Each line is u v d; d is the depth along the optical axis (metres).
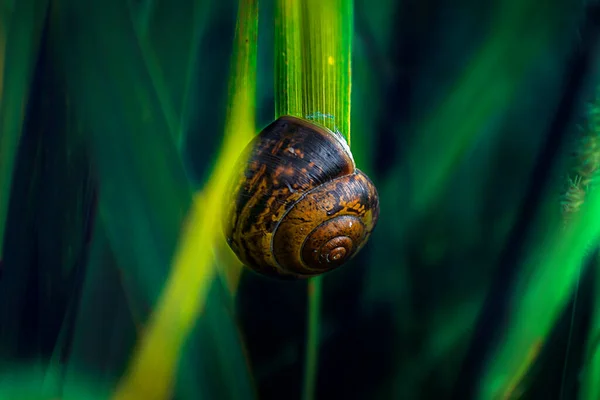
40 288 0.18
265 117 0.18
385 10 0.18
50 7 0.18
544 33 0.18
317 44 0.17
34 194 0.18
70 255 0.18
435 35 0.18
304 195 0.17
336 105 0.17
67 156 0.18
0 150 0.18
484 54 0.18
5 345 0.18
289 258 0.18
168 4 0.18
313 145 0.17
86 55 0.18
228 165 0.18
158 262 0.18
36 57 0.18
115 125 0.18
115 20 0.18
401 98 0.18
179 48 0.18
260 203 0.17
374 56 0.18
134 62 0.18
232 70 0.18
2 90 0.18
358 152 0.18
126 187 0.18
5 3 0.18
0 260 0.18
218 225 0.18
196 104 0.18
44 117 0.18
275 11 0.17
